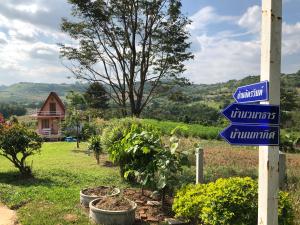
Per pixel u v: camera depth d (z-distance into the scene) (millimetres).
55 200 9641
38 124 50344
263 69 4184
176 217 7875
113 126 13445
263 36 4188
